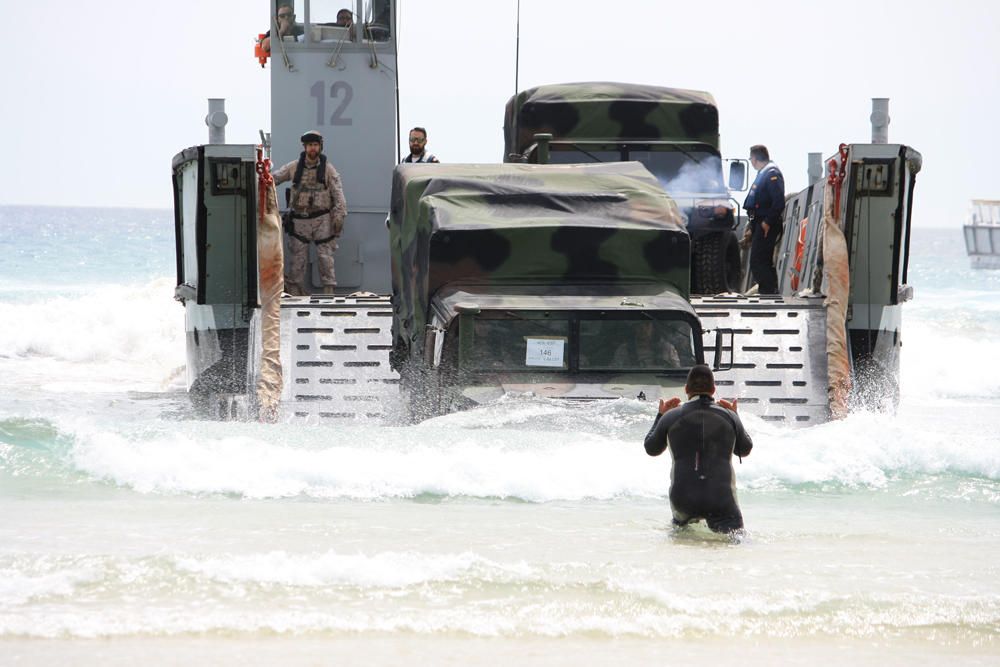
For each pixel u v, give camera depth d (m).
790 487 38.22
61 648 20.84
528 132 66.88
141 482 36.19
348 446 39.03
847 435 42.16
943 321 124.69
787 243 65.38
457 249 44.50
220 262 50.31
